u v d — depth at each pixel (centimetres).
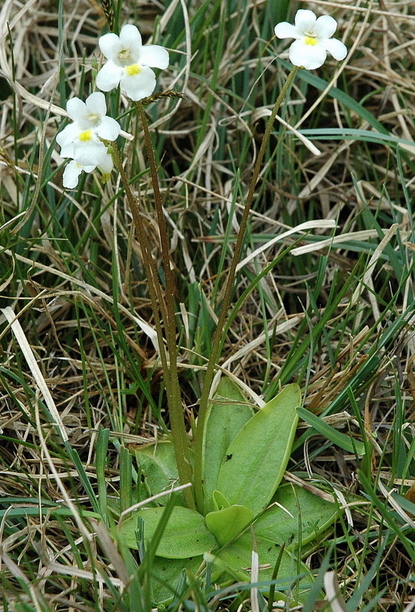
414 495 30
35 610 27
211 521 29
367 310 35
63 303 35
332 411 32
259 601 28
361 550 30
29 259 34
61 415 33
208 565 28
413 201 37
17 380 32
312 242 36
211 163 37
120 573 27
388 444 32
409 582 29
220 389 33
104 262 36
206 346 34
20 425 32
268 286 35
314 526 30
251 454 31
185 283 36
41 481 31
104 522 29
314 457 32
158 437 33
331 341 35
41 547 28
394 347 32
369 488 28
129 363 34
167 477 31
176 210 36
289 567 29
